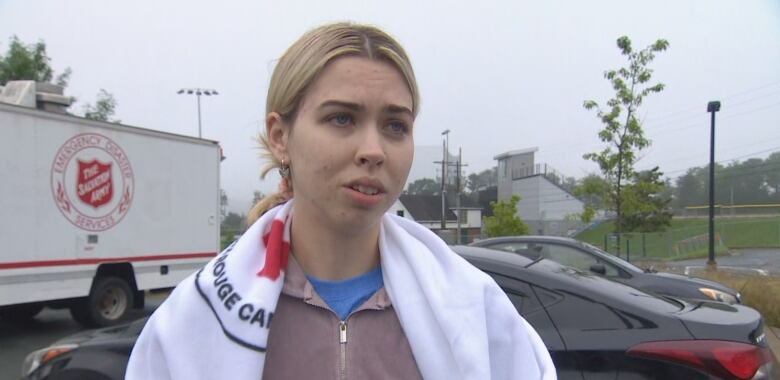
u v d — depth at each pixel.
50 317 9.28
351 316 1.13
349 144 1.02
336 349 1.11
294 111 1.09
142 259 8.18
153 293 12.12
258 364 1.02
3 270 6.52
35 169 6.84
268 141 1.18
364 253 1.17
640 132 16.80
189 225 8.95
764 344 3.25
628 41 16.30
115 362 3.62
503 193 62.19
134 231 8.07
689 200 77.81
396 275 1.15
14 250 6.63
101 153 7.61
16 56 22.41
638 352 3.07
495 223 27.42
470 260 3.72
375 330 1.13
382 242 1.18
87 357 3.69
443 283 1.17
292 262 1.15
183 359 1.05
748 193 74.44
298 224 1.15
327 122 1.04
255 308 1.04
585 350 3.17
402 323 1.13
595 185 17.70
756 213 65.00
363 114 1.03
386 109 1.04
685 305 3.55
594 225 43.56
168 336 1.07
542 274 3.55
